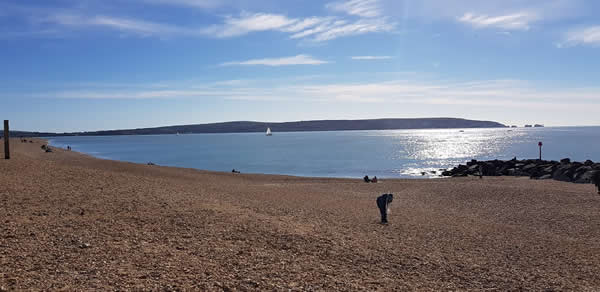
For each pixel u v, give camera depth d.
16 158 23.12
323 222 12.93
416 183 31.33
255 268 7.45
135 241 8.58
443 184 28.70
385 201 13.99
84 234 8.79
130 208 11.90
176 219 10.87
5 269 6.32
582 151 92.31
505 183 29.44
